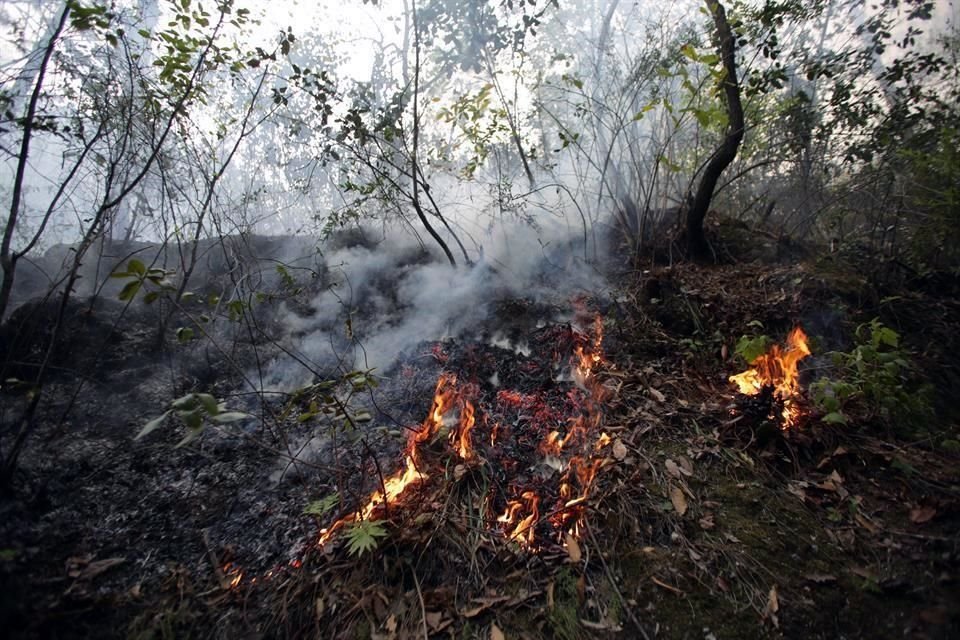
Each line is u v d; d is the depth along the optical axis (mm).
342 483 2428
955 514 2146
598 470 2438
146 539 2184
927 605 1800
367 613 1870
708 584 1908
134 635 1800
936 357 3414
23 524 2102
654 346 3518
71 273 2420
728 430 2656
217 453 2676
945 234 4102
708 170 4402
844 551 2025
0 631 1686
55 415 2762
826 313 3693
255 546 2168
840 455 2482
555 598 1902
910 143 4551
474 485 2402
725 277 4293
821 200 5426
